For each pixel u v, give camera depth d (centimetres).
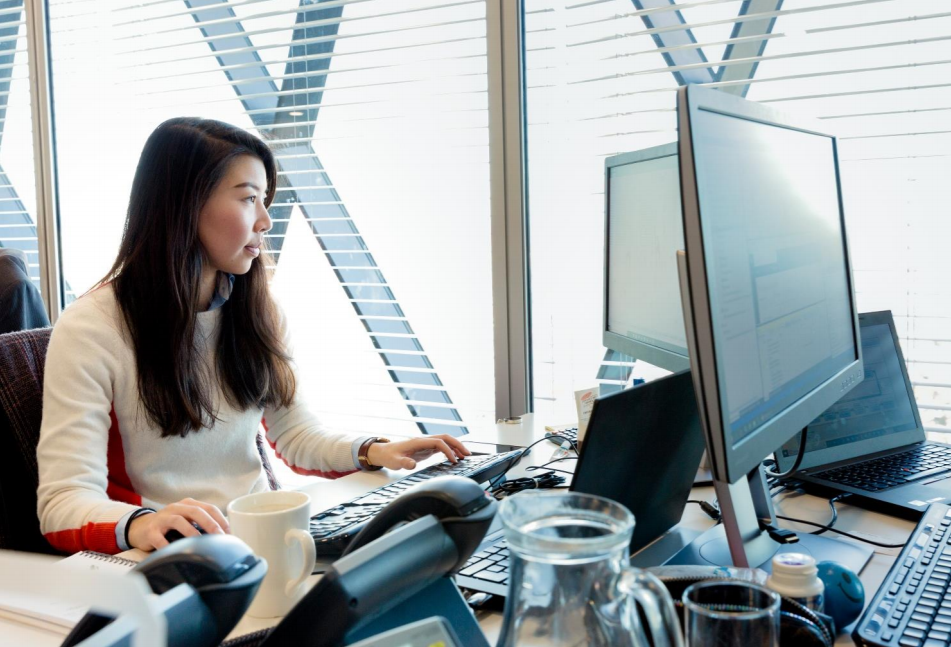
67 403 134
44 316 186
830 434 142
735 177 90
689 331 81
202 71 253
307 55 240
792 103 191
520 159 211
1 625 85
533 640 52
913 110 180
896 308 187
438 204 230
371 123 235
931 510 116
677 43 200
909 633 79
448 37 220
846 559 101
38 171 279
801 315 108
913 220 183
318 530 107
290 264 255
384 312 244
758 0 191
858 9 184
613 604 52
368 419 254
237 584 54
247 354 157
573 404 217
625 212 159
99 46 267
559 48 209
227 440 155
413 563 58
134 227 145
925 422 187
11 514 143
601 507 57
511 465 145
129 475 146
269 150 157
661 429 96
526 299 218
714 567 88
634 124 204
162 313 142
